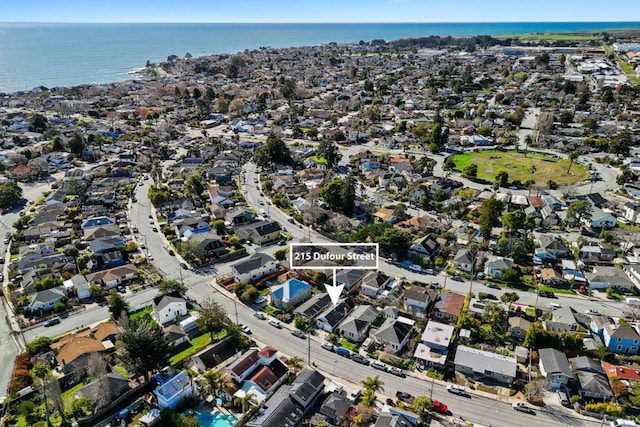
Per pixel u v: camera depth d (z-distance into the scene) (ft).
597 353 246.06
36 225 409.28
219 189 492.95
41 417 208.54
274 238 392.27
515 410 214.69
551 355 237.45
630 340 249.55
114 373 228.84
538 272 335.47
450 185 504.84
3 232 407.44
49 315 288.71
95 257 346.54
